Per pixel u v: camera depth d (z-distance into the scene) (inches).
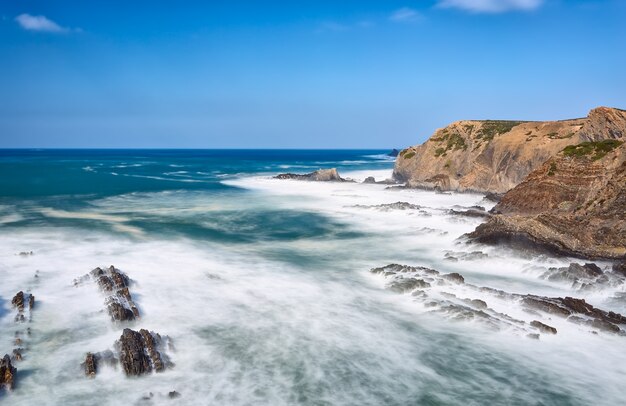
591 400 443.8
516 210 1266.0
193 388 445.1
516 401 441.4
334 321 610.2
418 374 484.7
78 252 925.2
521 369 497.0
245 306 654.5
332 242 1106.1
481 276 823.1
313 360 506.6
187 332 562.3
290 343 544.4
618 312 655.1
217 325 586.9
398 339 560.7
